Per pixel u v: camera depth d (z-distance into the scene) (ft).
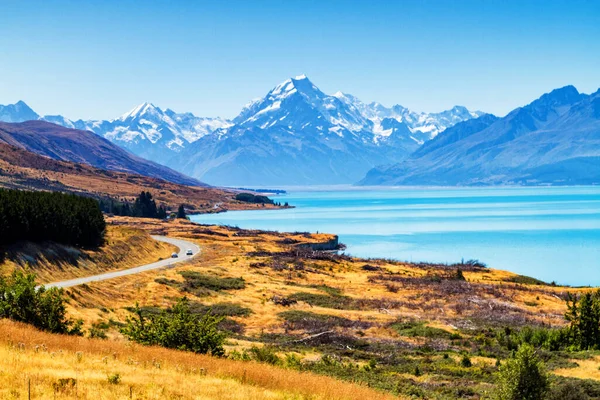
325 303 286.25
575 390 129.39
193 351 136.87
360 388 118.93
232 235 652.07
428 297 311.68
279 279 345.92
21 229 291.58
